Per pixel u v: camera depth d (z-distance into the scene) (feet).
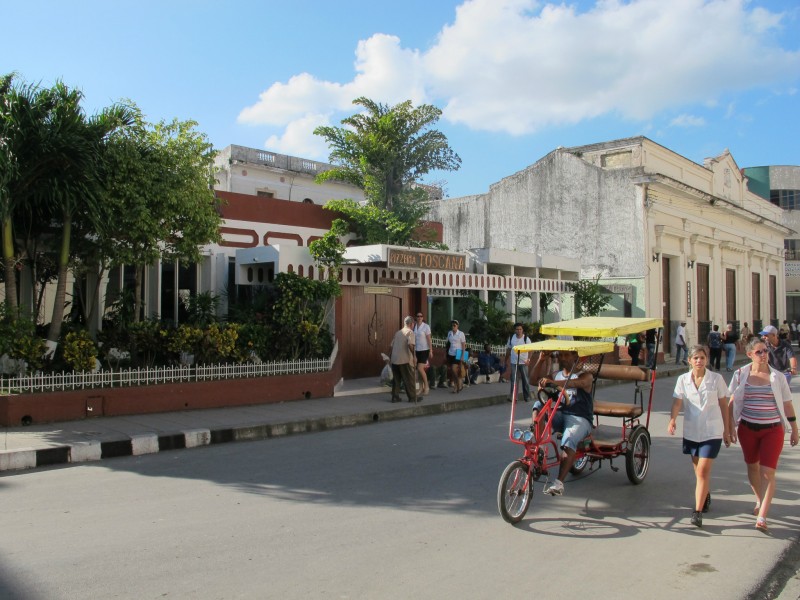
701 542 18.62
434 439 34.47
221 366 40.83
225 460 28.96
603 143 91.81
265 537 18.31
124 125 37.55
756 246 124.67
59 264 36.86
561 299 79.87
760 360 20.71
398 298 58.34
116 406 36.06
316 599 14.21
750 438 20.65
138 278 40.75
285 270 45.80
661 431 37.32
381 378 50.98
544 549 17.76
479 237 102.68
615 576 15.96
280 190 92.68
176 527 19.13
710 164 107.96
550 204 95.20
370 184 64.44
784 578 16.61
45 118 33.40
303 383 44.83
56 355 36.29
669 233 92.17
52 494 22.91
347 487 24.22
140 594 14.38
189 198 38.42
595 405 25.76
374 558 16.79
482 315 64.49
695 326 99.45
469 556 17.10
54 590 14.53
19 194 33.68
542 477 25.98
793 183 155.22
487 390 53.47
